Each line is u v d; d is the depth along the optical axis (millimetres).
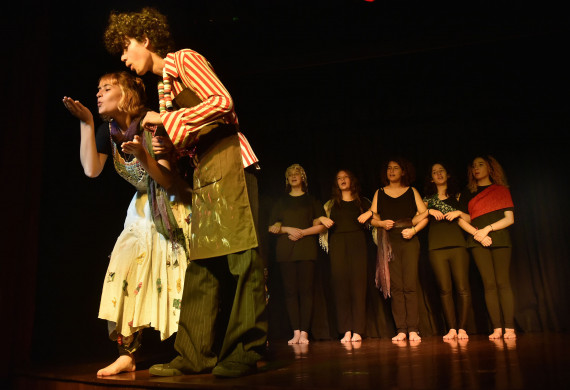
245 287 2041
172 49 2309
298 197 4746
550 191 4641
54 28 3834
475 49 4898
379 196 4469
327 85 5301
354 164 5133
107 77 2424
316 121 5266
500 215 4125
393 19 4734
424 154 4992
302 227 4629
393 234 4305
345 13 4750
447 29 4633
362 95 5211
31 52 3539
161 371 2119
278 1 4594
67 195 3889
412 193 4391
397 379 1760
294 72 5203
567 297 4477
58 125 3871
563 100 4691
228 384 1767
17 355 3250
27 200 3441
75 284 3867
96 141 2545
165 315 2332
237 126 2139
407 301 4168
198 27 4629
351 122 5195
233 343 2029
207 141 2070
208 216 2053
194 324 2154
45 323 3631
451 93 4980
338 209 4680
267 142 5355
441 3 4609
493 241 4062
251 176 2152
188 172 2441
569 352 2523
